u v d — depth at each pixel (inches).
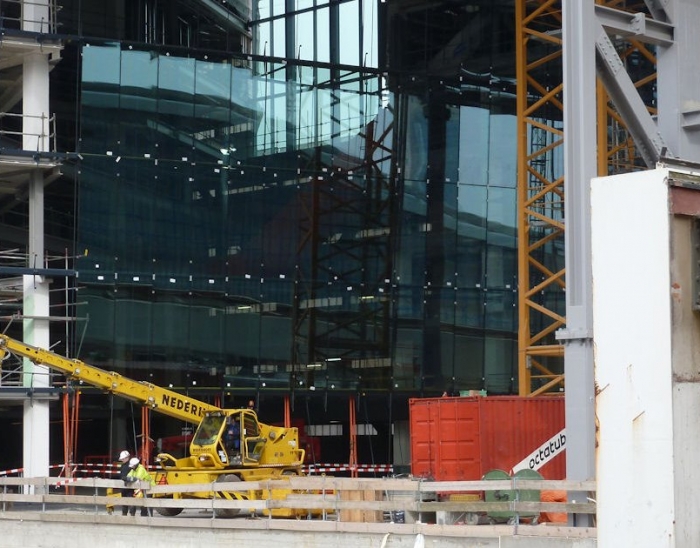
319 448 1605.6
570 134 746.8
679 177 335.9
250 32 1547.7
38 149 1413.6
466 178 1636.3
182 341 1494.8
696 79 701.3
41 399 1389.0
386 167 1594.5
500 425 1140.5
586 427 759.1
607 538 337.7
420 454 1160.2
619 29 720.3
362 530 864.9
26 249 1565.0
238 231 1526.8
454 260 1625.2
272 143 1546.5
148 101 1493.6
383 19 1599.4
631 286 337.7
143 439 1412.4
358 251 1579.7
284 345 1544.0
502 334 1646.2
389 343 1588.3
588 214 749.9
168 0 1509.6
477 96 1644.9
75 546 1013.8
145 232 1486.2
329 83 1576.0
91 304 1464.1
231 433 1237.1
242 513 1255.5
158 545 964.6
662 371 329.7
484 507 824.9
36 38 1397.6
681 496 327.0
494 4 1649.9
